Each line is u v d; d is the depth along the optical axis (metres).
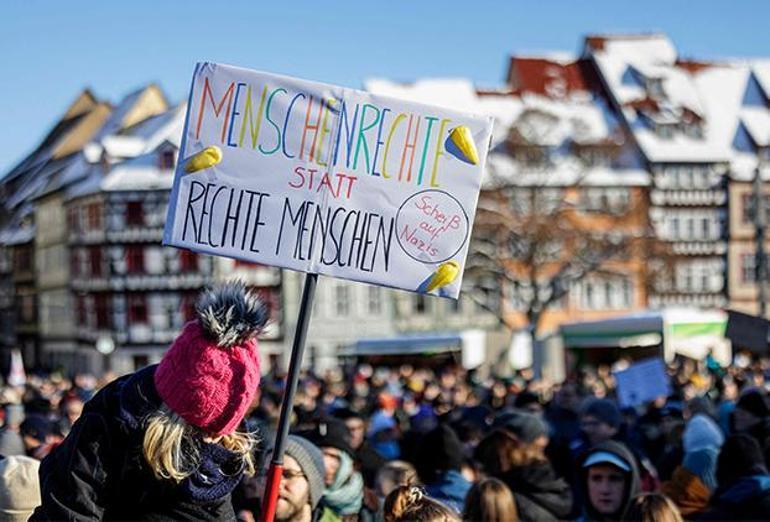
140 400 3.50
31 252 81.12
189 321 3.59
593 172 66.75
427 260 4.41
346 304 63.41
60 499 3.46
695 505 7.24
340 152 4.40
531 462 6.83
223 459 3.59
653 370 14.95
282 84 4.40
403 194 4.41
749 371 22.20
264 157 4.40
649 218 64.75
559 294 53.38
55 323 75.44
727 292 69.38
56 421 10.86
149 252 64.69
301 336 4.21
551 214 53.38
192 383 3.46
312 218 4.39
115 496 3.53
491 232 53.38
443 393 19.86
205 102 4.41
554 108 69.88
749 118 71.56
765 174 69.81
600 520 6.38
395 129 4.42
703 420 8.99
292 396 4.11
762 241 35.78
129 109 73.94
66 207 71.44
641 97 70.19
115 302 65.25
